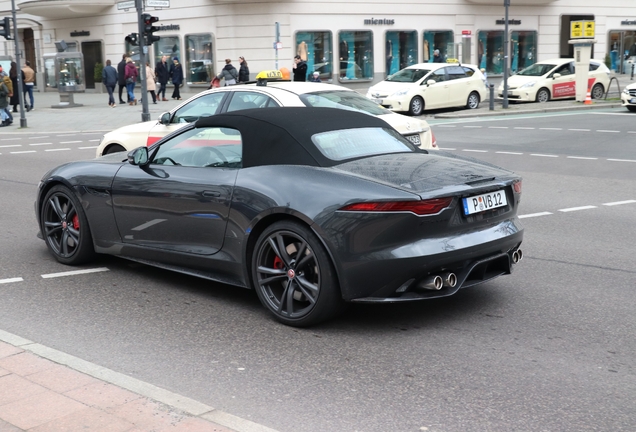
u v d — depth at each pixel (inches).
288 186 205.0
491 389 163.9
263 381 170.1
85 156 644.1
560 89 1165.1
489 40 1524.4
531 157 584.1
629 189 435.2
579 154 596.4
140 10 911.7
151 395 153.6
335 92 422.6
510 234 212.5
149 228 242.8
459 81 1052.5
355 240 192.1
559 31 1606.8
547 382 167.5
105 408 146.8
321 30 1357.0
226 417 143.1
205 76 1374.3
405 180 198.8
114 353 188.7
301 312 204.4
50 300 234.2
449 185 198.5
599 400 157.8
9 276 261.9
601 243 304.2
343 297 196.9
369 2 1386.6
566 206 386.3
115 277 259.9
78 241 269.1
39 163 598.9
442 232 195.9
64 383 159.3
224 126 229.3
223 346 193.2
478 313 217.2
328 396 161.3
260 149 218.5
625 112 994.1
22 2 1533.0
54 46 1616.6
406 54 1440.7
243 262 216.4
